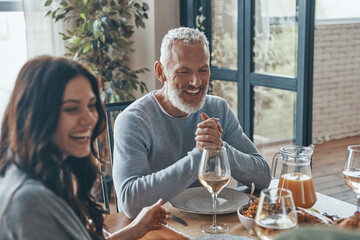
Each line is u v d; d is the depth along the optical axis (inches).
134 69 149.1
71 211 31.3
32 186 29.6
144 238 47.2
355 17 205.2
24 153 31.0
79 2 129.1
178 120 68.6
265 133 125.8
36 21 134.3
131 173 60.5
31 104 30.8
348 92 209.0
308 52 110.2
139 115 65.3
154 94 69.5
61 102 31.2
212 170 47.8
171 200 57.0
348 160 50.6
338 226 41.9
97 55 135.2
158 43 140.7
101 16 131.3
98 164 39.2
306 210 46.6
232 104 134.6
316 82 199.8
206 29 138.6
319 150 193.3
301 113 112.4
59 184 33.5
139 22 134.4
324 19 199.8
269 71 121.3
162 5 139.6
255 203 48.7
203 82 66.1
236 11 128.0
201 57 65.0
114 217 56.1
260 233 37.4
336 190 147.9
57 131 31.7
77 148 32.6
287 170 52.9
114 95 135.0
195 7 139.8
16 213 28.4
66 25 139.4
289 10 113.2
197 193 59.2
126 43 137.6
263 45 121.8
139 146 63.0
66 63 32.3
